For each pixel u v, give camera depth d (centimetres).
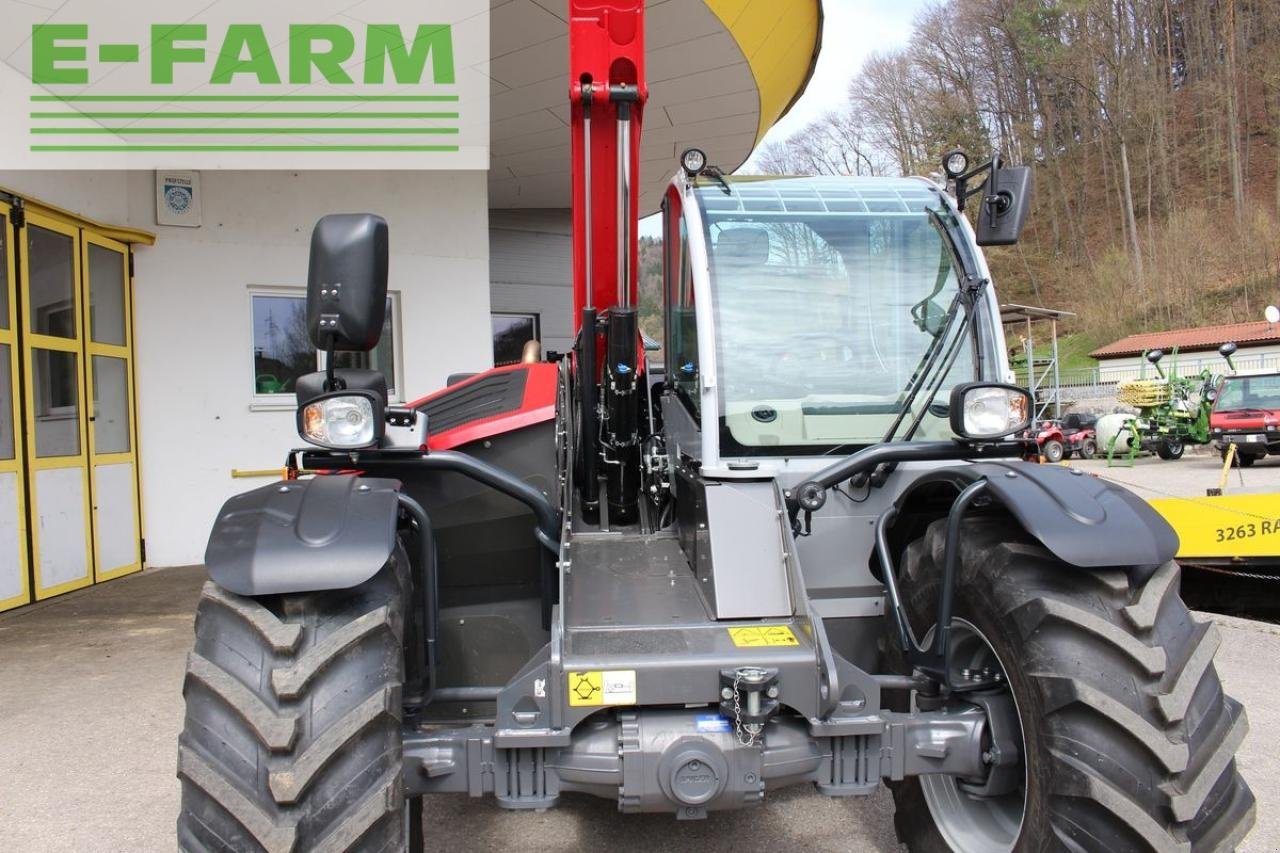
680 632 214
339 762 180
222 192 785
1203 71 4538
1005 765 222
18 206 617
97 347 703
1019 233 283
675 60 729
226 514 209
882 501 277
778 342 282
